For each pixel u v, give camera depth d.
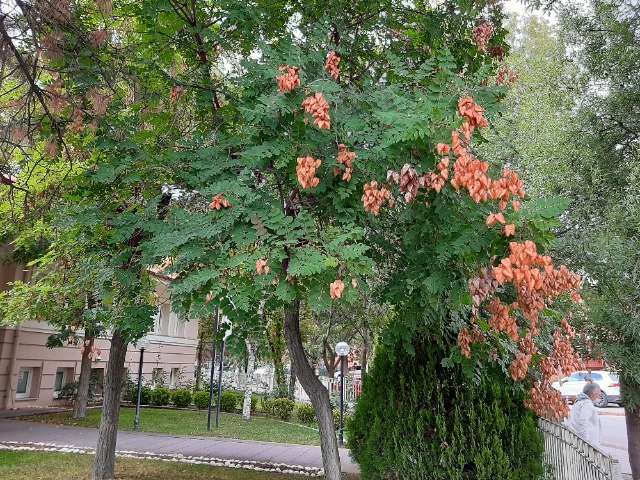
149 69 5.47
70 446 9.97
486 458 5.02
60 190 6.73
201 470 8.30
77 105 5.10
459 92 3.73
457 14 6.07
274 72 4.36
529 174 9.20
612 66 10.20
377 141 4.23
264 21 5.78
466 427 5.31
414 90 4.05
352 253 3.48
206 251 4.18
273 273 3.75
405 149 3.68
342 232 3.87
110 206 5.74
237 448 10.74
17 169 7.64
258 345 6.12
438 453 5.27
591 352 7.23
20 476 7.42
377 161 4.18
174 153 5.07
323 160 4.35
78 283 7.61
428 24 6.11
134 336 5.43
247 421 15.84
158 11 5.47
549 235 3.43
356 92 5.14
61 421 13.51
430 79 4.52
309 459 9.72
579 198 9.30
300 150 4.22
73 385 17.22
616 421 18.16
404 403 5.67
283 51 4.62
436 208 3.93
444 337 5.65
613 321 7.11
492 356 4.77
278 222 3.79
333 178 4.39
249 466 8.90
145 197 5.80
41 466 8.08
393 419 5.67
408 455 5.38
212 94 5.70
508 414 5.35
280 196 5.00
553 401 4.96
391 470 5.53
